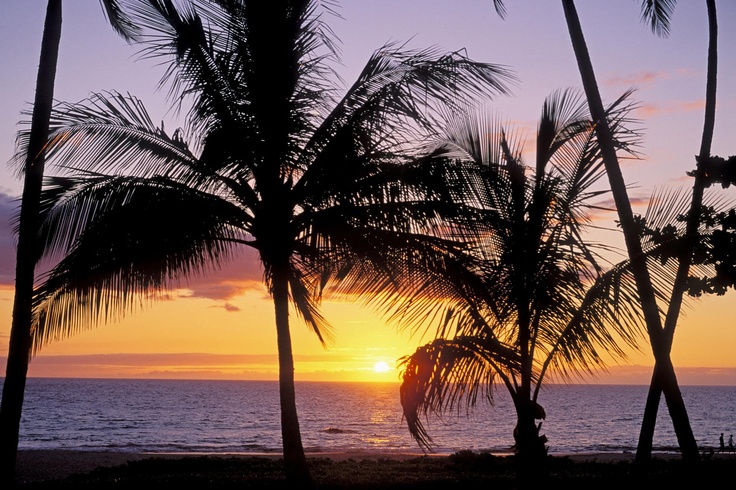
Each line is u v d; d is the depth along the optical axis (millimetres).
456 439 57625
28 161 9930
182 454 38500
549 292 8875
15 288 9750
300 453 10289
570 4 11523
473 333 9102
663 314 9609
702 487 10430
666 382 10484
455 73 9516
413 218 9367
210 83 9766
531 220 9195
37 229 9680
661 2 13367
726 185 10391
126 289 9672
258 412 98000
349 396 168125
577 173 9617
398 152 9641
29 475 24984
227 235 10641
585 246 9156
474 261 9234
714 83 12352
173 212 9453
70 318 9719
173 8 9828
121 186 9562
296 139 10109
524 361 8977
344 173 9656
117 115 9953
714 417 99000
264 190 10164
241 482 13578
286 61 9961
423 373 8156
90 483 13336
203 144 10055
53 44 10430
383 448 47031
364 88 9977
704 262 9773
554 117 9922
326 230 9727
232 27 10203
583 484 13031
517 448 8852
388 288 9617
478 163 9305
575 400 157375
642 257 9242
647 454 11352
